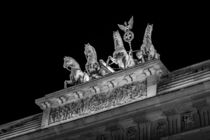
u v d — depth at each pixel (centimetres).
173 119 6034
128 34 7006
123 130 6359
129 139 6256
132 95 6375
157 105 6016
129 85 6488
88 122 6488
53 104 7069
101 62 6931
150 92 6216
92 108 6656
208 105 5844
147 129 6172
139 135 6200
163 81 6272
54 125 6762
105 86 6644
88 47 7156
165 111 6038
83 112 6712
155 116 6116
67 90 6881
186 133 5856
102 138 6481
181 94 5869
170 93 5928
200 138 5753
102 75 6869
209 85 5703
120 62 6781
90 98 6762
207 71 5916
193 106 5909
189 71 6131
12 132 7188
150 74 6350
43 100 7075
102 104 6594
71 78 7112
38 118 7131
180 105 5944
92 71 6975
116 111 6284
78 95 6825
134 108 6156
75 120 6569
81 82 7012
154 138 6066
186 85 5962
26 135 6969
